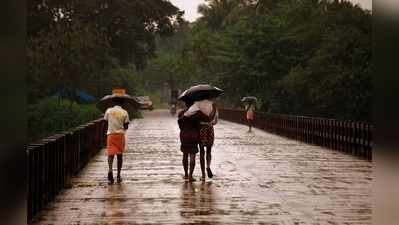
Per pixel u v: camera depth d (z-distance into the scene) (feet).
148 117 205.36
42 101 126.41
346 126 72.02
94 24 174.81
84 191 41.16
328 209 34.12
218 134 111.96
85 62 142.82
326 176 49.47
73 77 141.90
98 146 75.10
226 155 68.49
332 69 110.52
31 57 135.13
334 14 127.34
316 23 139.54
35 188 31.60
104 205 35.42
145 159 63.77
